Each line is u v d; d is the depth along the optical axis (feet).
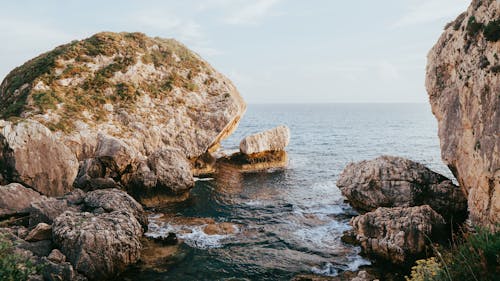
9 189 75.00
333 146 228.43
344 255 65.31
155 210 92.94
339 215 89.20
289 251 68.08
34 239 59.36
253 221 85.56
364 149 215.31
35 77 135.64
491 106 56.54
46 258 53.21
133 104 142.61
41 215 67.82
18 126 86.84
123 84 147.95
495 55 57.26
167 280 56.80
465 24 74.13
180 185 102.06
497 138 53.16
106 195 77.20
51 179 88.89
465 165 67.26
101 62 153.07
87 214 65.82
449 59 80.89
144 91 152.05
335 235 75.61
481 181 57.26
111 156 98.12
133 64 156.15
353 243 69.77
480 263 25.89
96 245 56.54
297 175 138.72
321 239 73.61
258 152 152.87
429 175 84.28
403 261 59.21
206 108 160.04
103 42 161.89
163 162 103.71
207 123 153.89
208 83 171.63
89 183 94.17
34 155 86.94
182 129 147.54
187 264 62.34
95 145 116.98
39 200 75.31
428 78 91.81
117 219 65.10
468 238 30.76
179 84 162.30
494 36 58.34
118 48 161.17
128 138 128.36
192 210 93.76
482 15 65.57
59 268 51.39
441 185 82.02
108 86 143.84
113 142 99.91
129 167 102.22
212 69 189.88
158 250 67.26
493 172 53.06
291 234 76.74
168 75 165.07
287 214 90.79
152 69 162.91
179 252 66.80
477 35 67.26
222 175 135.64
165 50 176.24
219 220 86.17
